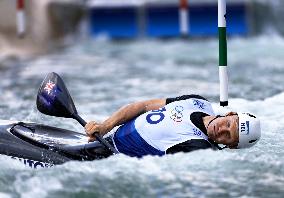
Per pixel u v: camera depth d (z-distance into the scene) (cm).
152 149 1816
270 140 2067
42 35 5422
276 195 1570
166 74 3725
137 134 1836
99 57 4569
